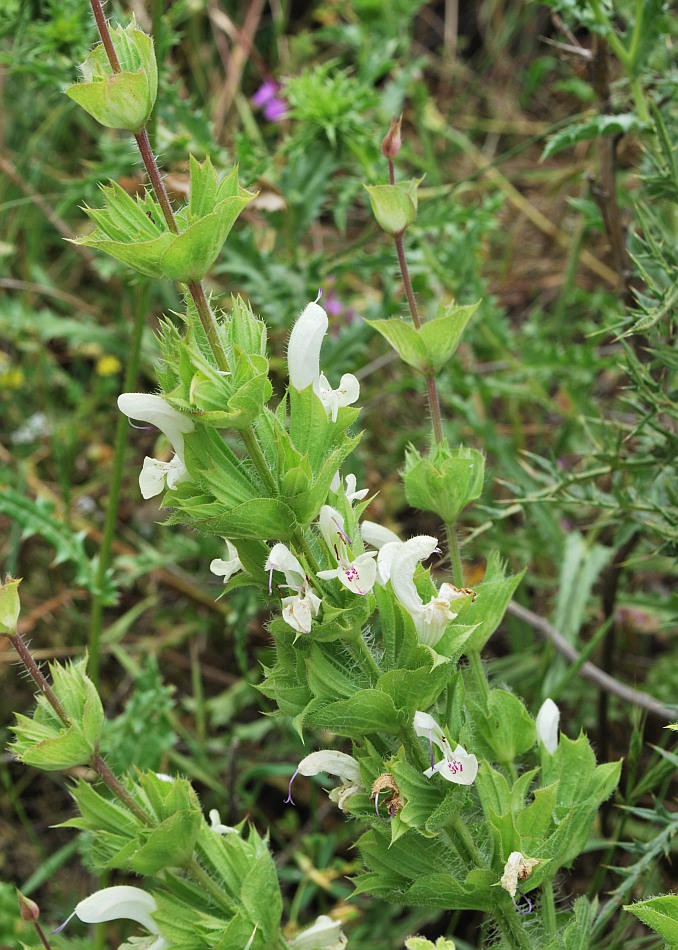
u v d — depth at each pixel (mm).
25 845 682
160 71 611
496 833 386
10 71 625
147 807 404
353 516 368
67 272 912
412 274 683
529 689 643
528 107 1036
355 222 956
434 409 415
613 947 470
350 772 383
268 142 948
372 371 791
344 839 627
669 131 571
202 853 402
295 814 650
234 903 401
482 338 754
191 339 355
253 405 350
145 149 354
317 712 369
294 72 972
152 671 587
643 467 529
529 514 670
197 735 697
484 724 415
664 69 587
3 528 812
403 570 371
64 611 771
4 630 385
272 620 374
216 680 739
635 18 547
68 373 926
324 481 356
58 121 894
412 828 375
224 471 362
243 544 372
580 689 639
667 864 580
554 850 396
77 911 390
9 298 875
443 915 589
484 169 681
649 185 536
